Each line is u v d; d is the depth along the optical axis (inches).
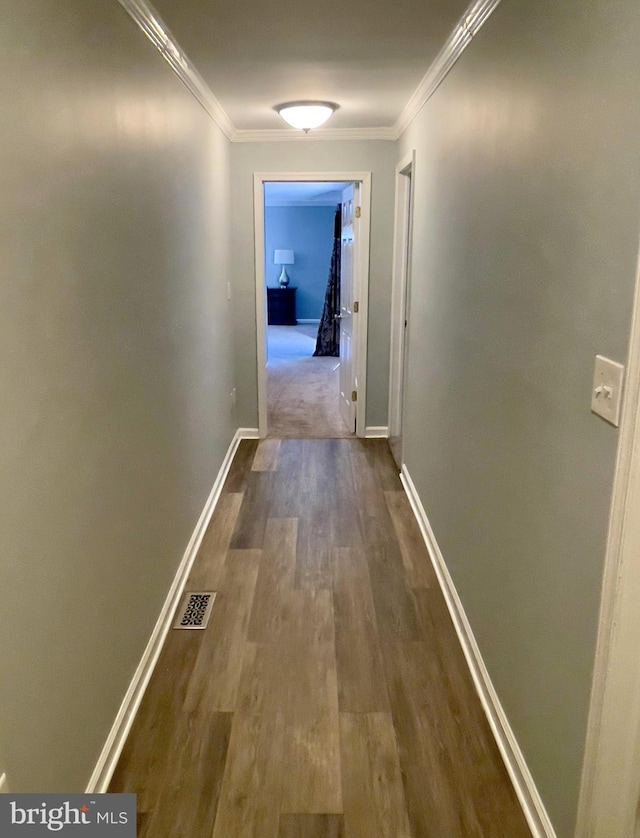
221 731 79.8
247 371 194.4
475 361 89.0
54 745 57.9
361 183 182.1
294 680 89.2
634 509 46.4
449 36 99.3
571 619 56.2
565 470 57.1
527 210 66.6
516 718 71.9
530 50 65.3
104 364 71.2
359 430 199.8
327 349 351.3
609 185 47.9
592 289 51.1
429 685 88.4
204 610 106.0
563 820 58.8
